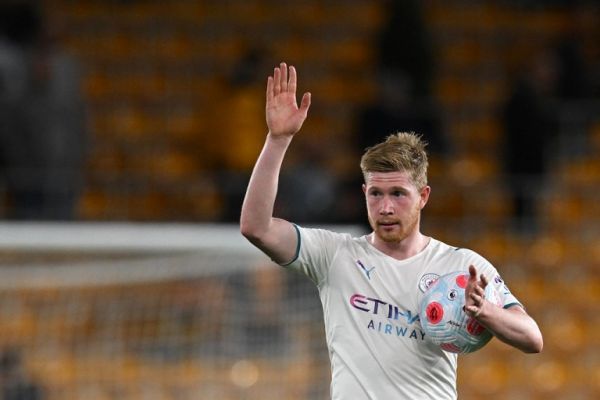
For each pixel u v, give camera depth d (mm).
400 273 19156
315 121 56438
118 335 38312
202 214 48188
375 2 64750
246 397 37031
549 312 47062
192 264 36688
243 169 48438
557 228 49500
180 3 63156
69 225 35031
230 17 62938
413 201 18688
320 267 19688
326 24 63312
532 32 64125
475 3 65188
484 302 17422
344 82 59688
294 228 19656
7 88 44469
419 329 18844
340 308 19312
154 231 34094
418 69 47781
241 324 37219
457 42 63406
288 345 37000
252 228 19203
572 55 52281
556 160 51594
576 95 52094
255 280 36969
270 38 62312
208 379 37500
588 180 51344
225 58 60500
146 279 36969
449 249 19484
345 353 19078
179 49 60656
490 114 57969
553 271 48219
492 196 49844
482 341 18297
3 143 42562
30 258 36844
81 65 57062
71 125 43719
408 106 46406
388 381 18812
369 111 44469
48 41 44219
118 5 62500
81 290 38344
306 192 43250
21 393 35281
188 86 58812
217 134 49188
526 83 47938
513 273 47844
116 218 47625
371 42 62719
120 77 58844
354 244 19688
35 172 42500
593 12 64750
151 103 57438
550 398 44469
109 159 54000
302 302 36875
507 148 48625
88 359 38219
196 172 51844
